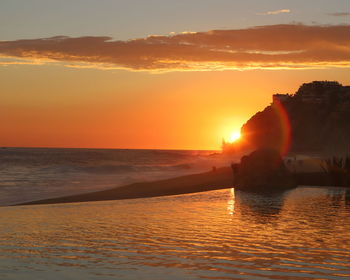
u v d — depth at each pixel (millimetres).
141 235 11516
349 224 13258
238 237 11188
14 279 7305
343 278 7500
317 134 105125
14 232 12086
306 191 26125
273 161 29594
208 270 7957
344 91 116562
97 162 89188
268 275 7660
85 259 8805
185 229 12484
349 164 30469
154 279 7352
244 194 24516
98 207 18922
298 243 10422
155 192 28125
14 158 94688
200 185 32344
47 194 28062
